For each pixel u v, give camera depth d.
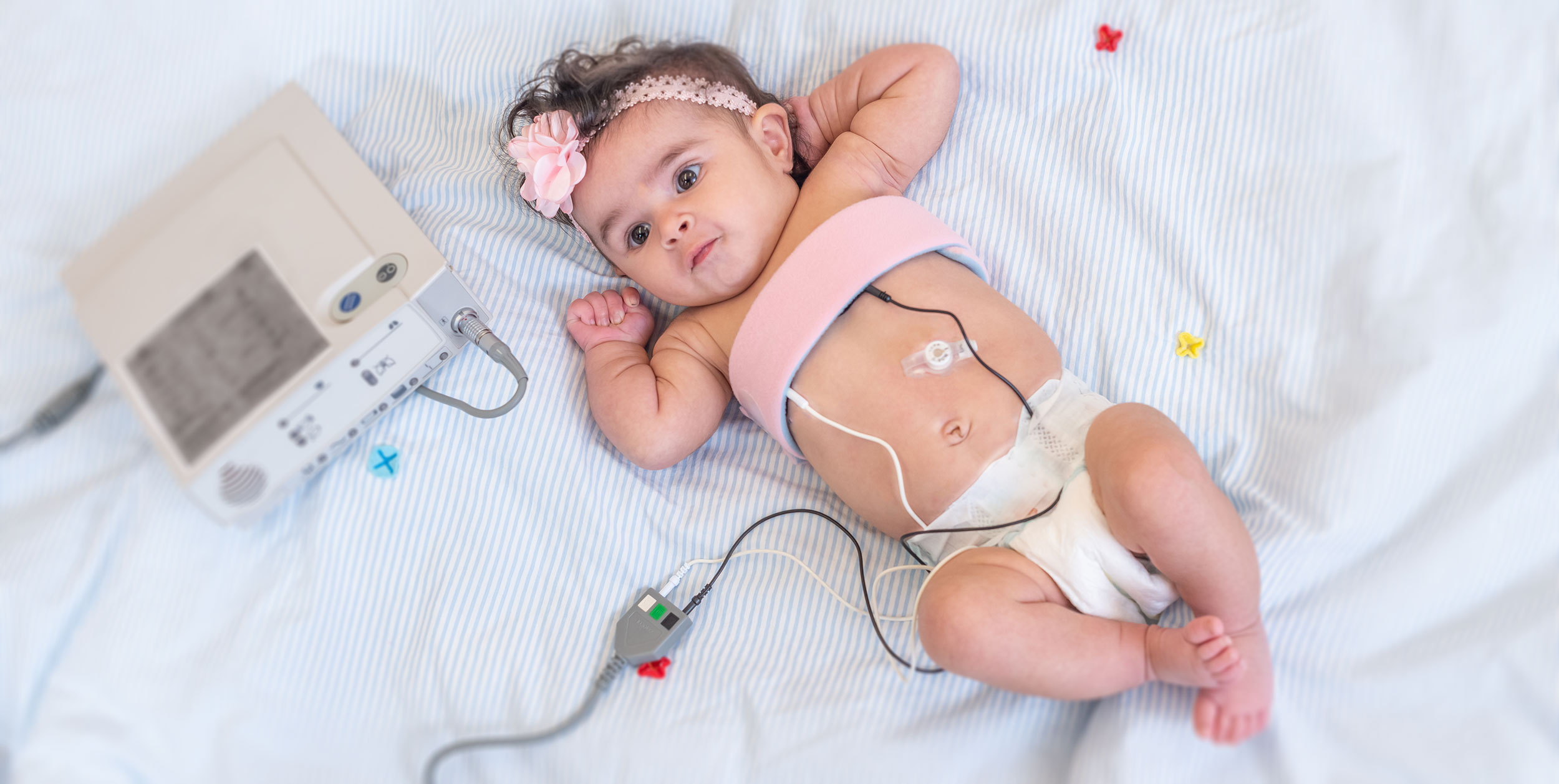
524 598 1.49
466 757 1.39
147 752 1.36
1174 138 1.61
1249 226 1.54
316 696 1.43
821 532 1.56
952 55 1.69
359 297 1.35
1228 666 1.16
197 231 1.45
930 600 1.27
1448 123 1.48
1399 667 1.23
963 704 1.36
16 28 1.78
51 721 1.35
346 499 1.48
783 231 1.62
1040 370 1.45
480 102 1.83
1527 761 1.15
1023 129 1.69
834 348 1.49
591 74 1.59
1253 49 1.58
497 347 1.45
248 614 1.44
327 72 1.82
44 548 1.46
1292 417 1.44
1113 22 1.66
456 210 1.72
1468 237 1.43
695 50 1.64
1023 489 1.39
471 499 1.51
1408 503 1.31
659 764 1.34
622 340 1.65
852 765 1.32
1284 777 1.20
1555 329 1.36
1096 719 1.30
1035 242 1.65
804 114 1.74
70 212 1.71
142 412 1.37
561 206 1.60
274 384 1.33
